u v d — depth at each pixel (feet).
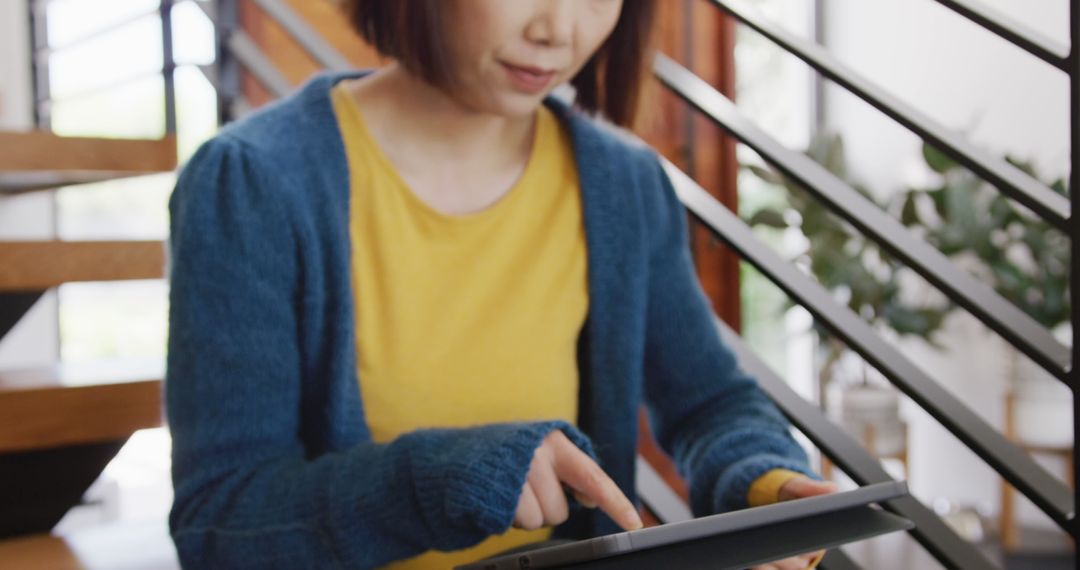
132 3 7.54
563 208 2.53
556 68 2.14
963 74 12.09
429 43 2.10
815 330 11.69
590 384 2.54
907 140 12.73
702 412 2.62
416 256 2.32
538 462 1.74
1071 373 2.06
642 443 10.08
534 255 2.47
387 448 1.84
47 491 3.19
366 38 2.35
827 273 11.37
